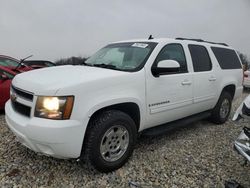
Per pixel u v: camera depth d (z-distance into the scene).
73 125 2.91
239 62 6.26
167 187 3.13
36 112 2.95
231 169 3.62
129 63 3.93
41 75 3.36
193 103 4.69
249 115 2.78
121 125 3.42
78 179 3.24
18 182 3.12
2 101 5.89
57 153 2.96
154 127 4.20
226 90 5.88
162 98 4.00
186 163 3.76
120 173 3.41
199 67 4.88
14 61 7.47
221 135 5.03
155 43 4.20
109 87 3.28
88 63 4.44
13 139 4.40
